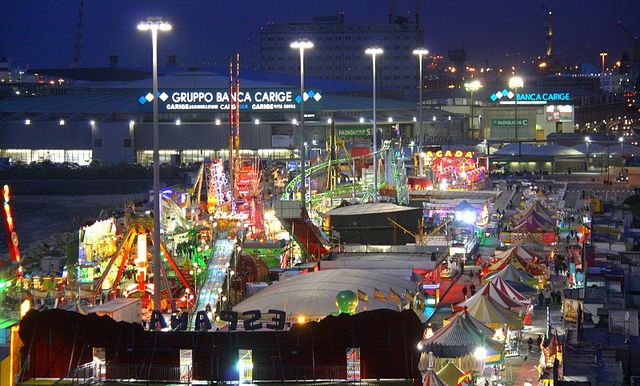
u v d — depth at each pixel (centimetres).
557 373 8225
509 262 14325
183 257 13625
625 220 18838
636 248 15375
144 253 11994
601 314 9919
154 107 11506
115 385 6575
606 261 13238
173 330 7431
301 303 9812
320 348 6675
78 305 9262
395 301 10044
